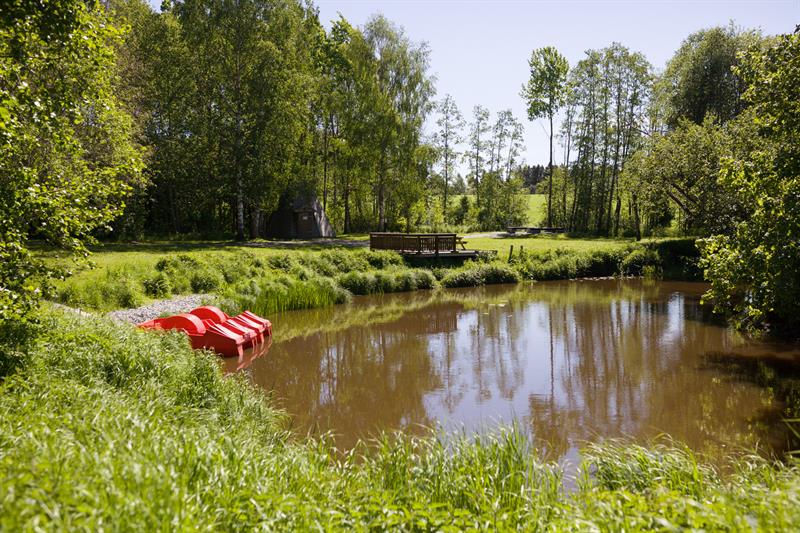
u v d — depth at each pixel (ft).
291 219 118.11
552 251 93.30
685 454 19.26
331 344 45.96
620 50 133.49
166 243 89.51
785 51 32.91
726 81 109.29
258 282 61.62
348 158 123.24
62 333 23.88
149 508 8.79
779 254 31.35
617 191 139.03
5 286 20.77
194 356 29.25
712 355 40.81
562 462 22.53
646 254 91.45
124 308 47.14
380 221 123.75
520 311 61.00
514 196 180.14
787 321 46.44
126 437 12.64
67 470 9.86
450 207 191.62
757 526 9.32
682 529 9.73
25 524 7.67
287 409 29.91
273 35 98.07
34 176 22.11
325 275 73.46
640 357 40.81
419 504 11.86
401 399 31.83
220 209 126.41
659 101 126.72
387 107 115.34
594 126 140.36
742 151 69.10
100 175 26.32
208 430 17.62
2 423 13.15
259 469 13.37
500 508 13.37
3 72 20.77
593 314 58.65
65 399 16.28
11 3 19.83
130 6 101.24
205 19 94.68
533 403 30.94
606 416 28.60
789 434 25.70
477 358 41.50
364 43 115.75
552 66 143.43
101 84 25.53
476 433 20.29
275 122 95.76
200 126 96.84
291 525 10.35
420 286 77.10
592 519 11.26
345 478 15.31
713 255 38.29
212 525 9.28
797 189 31.48
